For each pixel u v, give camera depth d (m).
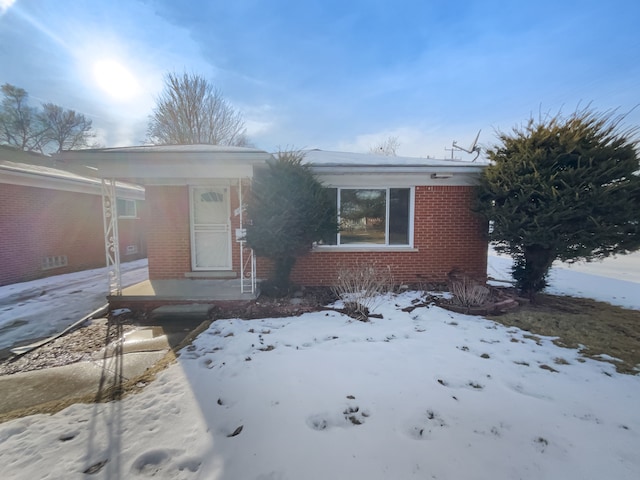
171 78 22.66
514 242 5.97
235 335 4.47
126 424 2.58
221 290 6.40
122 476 2.03
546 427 2.43
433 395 2.89
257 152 5.62
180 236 7.50
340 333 4.48
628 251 5.31
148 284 6.97
